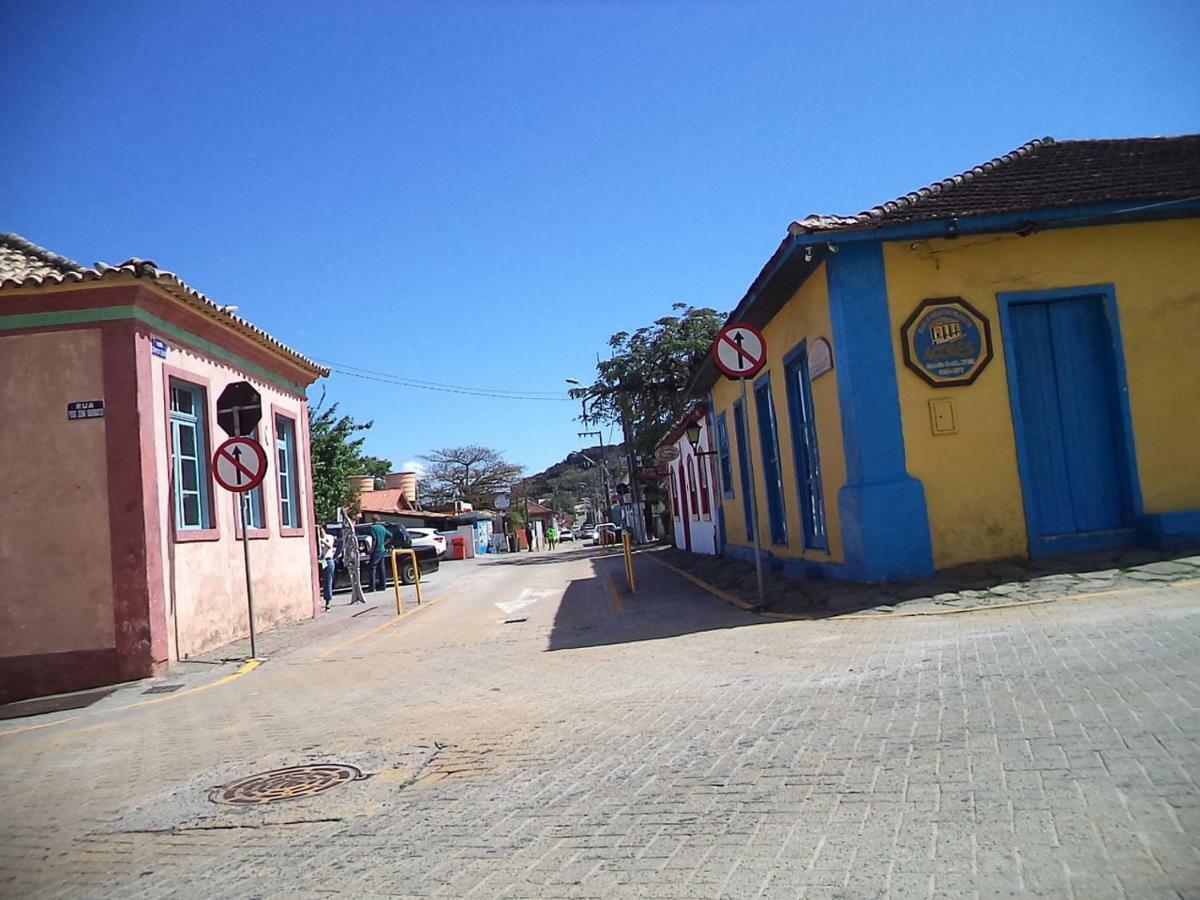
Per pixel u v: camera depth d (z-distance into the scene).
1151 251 10.66
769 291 12.27
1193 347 10.62
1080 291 10.58
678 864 3.75
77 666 11.32
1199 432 10.53
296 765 6.09
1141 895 3.04
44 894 4.26
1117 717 4.80
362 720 7.41
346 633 14.62
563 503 130.50
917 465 10.35
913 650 7.20
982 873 3.33
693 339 36.78
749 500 17.23
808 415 12.63
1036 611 8.13
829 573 11.74
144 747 7.45
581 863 3.88
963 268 10.55
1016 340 10.65
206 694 10.02
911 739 4.94
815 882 3.43
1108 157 12.16
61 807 5.79
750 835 3.95
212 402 13.96
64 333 11.59
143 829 5.08
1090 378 10.70
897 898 3.22
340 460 33.53
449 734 6.50
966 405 10.44
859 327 10.42
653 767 5.10
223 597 13.74
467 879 3.86
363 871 4.09
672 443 30.42
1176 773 3.98
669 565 22.39
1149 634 6.52
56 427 11.52
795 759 4.89
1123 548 10.22
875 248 10.48
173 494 12.42
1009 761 4.40
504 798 4.89
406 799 5.09
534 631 12.25
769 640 8.64
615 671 8.22
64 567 11.43
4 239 13.72
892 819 3.92
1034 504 10.41
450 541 52.72
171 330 12.70
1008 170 11.91
